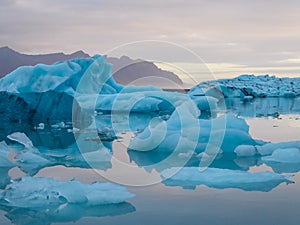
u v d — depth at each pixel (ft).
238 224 9.73
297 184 13.42
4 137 27.40
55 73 44.21
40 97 40.86
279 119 40.04
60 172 16.02
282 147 19.98
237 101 81.10
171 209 10.89
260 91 112.27
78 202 11.51
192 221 9.93
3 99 40.57
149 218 10.22
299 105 67.41
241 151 19.54
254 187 13.02
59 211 10.80
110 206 11.19
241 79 131.13
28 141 23.48
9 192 12.41
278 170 16.05
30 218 10.32
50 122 38.68
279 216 10.25
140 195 12.32
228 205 11.19
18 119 39.52
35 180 13.06
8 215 10.56
